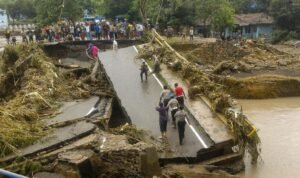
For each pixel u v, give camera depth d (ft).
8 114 56.18
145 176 45.32
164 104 64.49
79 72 104.58
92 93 79.05
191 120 65.67
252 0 239.91
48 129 54.29
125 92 79.30
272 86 103.24
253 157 58.80
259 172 56.75
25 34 144.25
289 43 180.24
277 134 73.05
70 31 142.31
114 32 141.18
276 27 202.39
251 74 113.09
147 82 85.46
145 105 72.18
